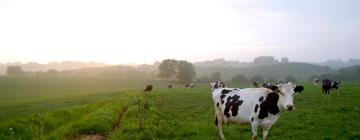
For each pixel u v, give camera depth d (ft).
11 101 211.20
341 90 165.99
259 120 45.85
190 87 293.84
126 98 159.33
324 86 139.54
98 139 57.26
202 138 54.44
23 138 49.75
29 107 143.13
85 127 60.95
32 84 456.86
